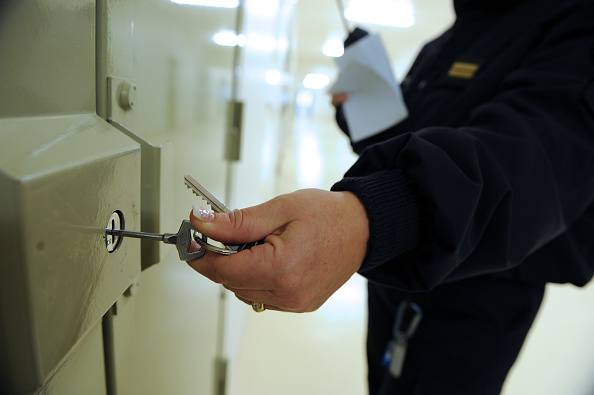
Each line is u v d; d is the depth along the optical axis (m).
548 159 0.44
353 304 2.03
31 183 0.18
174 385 0.62
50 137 0.22
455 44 0.78
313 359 1.60
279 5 2.40
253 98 1.40
